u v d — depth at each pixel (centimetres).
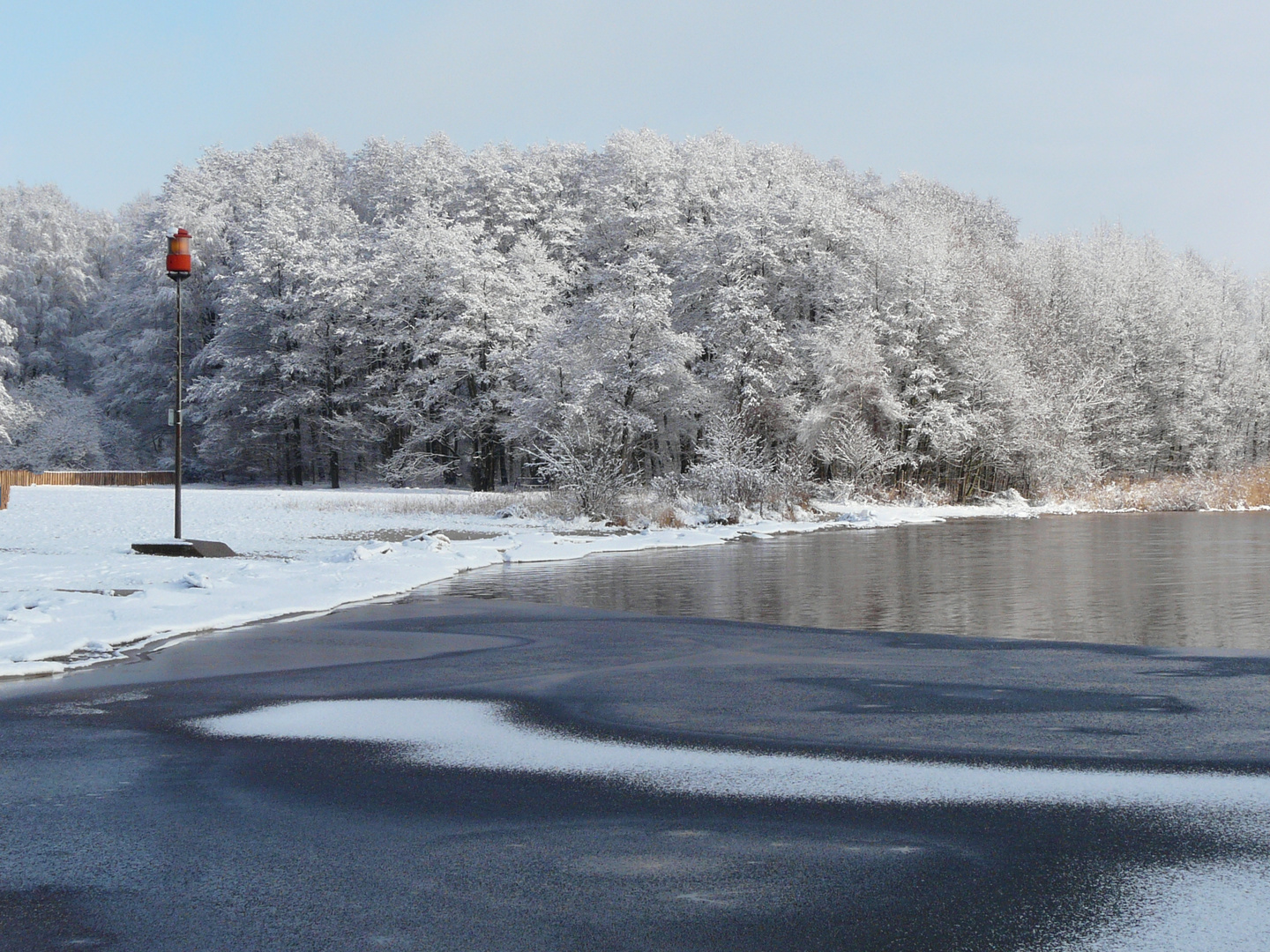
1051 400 5359
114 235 9388
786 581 1820
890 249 5331
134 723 746
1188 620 1320
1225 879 439
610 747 668
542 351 4925
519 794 568
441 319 5762
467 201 6569
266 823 521
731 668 966
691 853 475
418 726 730
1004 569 2055
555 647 1096
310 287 6238
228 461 6681
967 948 377
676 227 5991
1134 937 384
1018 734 698
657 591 1648
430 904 419
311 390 6222
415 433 5822
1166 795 557
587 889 434
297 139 9488
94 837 501
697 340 5009
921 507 4756
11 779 602
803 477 4203
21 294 8381
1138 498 5069
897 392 5234
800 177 6619
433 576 1828
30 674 928
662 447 5528
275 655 1041
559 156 7231
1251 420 7025
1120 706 790
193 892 433
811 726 725
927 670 954
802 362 5231
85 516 3086
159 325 7225
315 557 2038
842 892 429
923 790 570
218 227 7069
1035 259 6938
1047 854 470
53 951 378
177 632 1173
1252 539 2942
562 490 3394
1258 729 712
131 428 7556
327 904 420
